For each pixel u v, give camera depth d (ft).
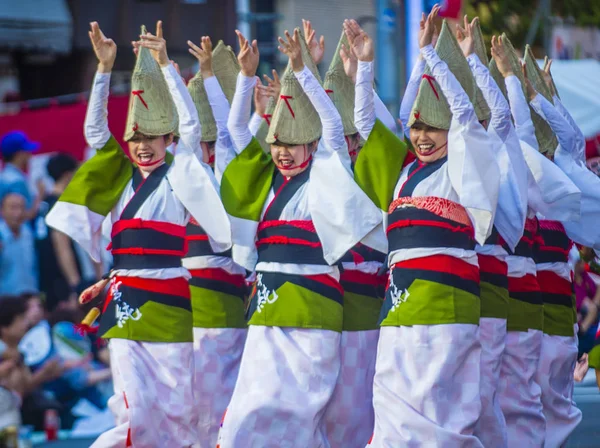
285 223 67.00
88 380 90.84
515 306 72.18
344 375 69.67
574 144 77.15
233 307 76.07
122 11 127.54
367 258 70.79
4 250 96.37
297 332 65.98
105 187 69.51
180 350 68.33
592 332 93.71
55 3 124.88
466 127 63.36
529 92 76.33
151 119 68.59
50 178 101.24
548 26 115.85
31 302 89.10
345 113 71.20
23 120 105.29
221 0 130.21
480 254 68.64
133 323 67.72
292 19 136.46
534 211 73.36
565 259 77.66
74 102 120.37
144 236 68.18
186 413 68.23
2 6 122.11
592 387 114.21
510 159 68.64
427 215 63.72
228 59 79.56
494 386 68.23
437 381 62.34
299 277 66.33
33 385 88.79
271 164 69.92
